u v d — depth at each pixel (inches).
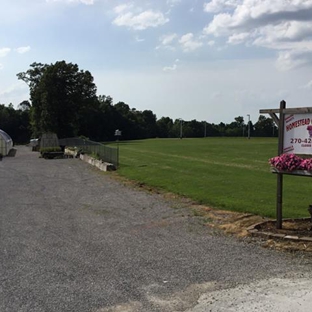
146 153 1462.8
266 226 309.3
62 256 256.2
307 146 284.5
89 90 2913.4
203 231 313.3
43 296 189.6
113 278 213.3
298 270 217.2
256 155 1278.3
